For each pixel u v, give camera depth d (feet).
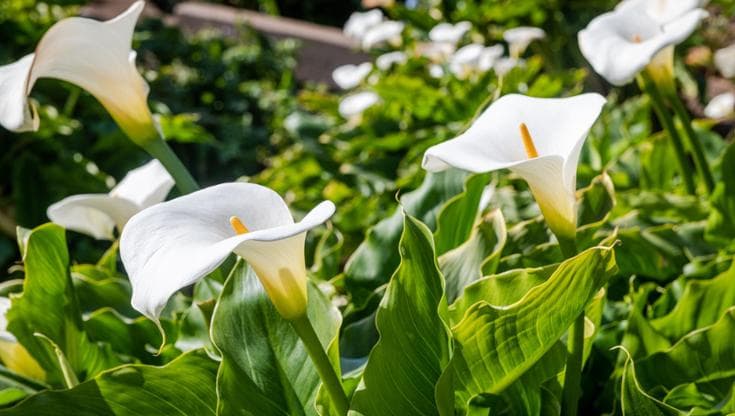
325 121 10.41
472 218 5.03
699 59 16.06
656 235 5.46
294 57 18.65
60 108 12.50
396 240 5.22
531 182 3.91
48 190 11.20
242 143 15.58
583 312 4.03
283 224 3.75
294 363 4.21
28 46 13.14
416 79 10.25
